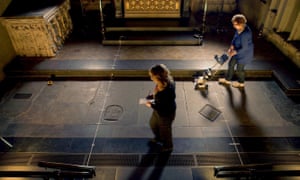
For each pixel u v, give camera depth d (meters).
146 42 6.73
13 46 5.98
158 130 3.63
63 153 3.80
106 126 4.31
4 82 5.56
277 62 5.80
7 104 4.86
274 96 4.98
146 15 7.82
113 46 6.70
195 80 5.37
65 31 6.99
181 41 6.67
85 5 8.50
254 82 5.45
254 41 6.89
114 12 8.29
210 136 4.08
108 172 3.50
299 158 3.66
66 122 4.40
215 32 7.37
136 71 5.61
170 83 2.91
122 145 3.93
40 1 6.51
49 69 5.61
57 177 2.84
